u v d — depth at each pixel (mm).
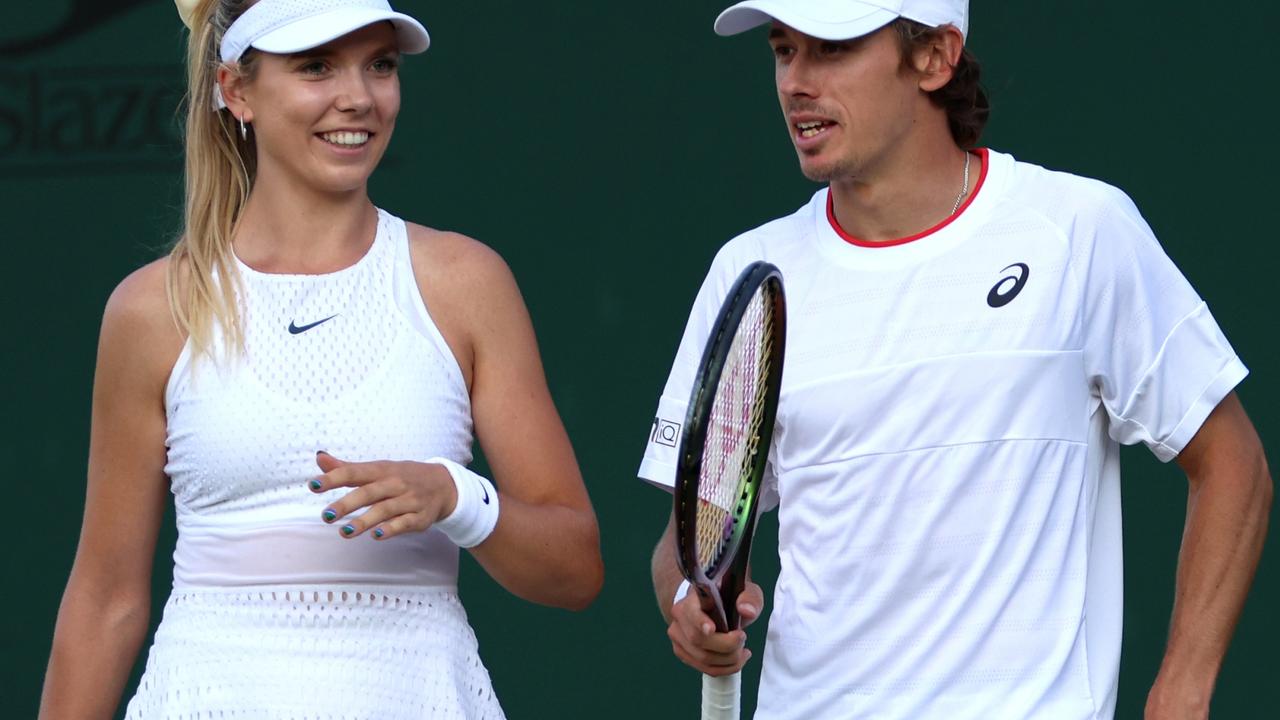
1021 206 12898
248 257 12992
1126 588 20453
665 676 21422
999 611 12422
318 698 12414
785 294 13156
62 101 22297
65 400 22359
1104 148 20688
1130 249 12812
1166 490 20406
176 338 12867
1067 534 12547
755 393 12375
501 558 12641
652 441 13867
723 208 21609
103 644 13250
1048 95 20797
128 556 13250
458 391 12914
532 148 21859
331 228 12992
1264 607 20156
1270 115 20406
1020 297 12641
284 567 12562
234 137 13148
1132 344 12781
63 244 22359
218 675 12508
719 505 12023
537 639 21609
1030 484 12508
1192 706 12562
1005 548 12461
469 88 21953
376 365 12695
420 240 13141
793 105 12922
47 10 22266
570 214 21797
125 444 13062
